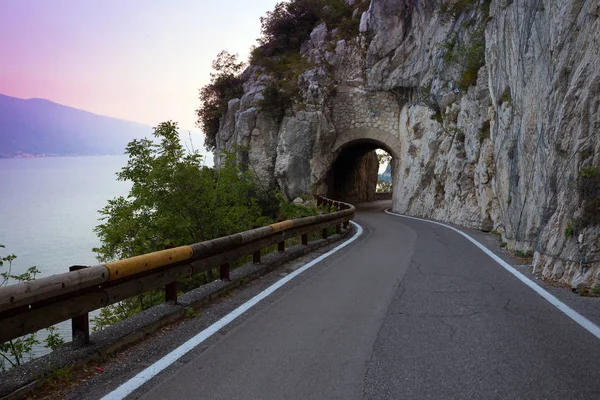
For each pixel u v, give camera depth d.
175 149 11.70
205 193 11.62
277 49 43.47
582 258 6.91
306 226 11.81
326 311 5.82
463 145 22.62
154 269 5.28
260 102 36.59
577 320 5.29
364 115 36.31
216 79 45.53
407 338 4.73
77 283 3.91
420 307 6.00
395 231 17.98
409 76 33.50
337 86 36.91
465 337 4.75
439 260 10.09
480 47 21.55
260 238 8.77
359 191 51.12
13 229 50.00
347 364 4.04
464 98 22.83
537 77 10.28
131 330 4.68
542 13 10.24
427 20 31.77
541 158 9.53
